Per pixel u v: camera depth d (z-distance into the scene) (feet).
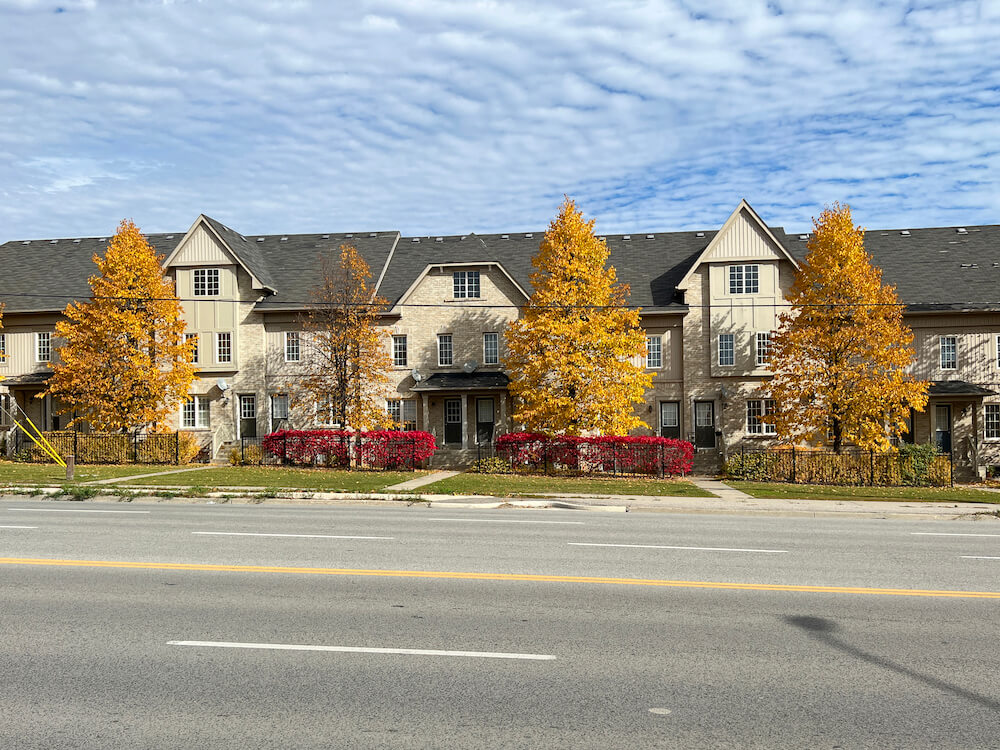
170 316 122.01
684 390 126.93
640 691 22.30
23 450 123.24
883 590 35.40
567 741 19.02
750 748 18.74
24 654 25.26
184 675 23.34
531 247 144.05
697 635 27.86
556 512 67.77
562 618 29.91
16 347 137.18
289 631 27.89
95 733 19.36
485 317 131.44
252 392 131.95
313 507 68.54
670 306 126.82
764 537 52.06
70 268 143.23
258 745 18.75
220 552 43.34
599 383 110.63
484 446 127.13
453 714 20.58
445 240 147.23
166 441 120.78
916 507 73.00
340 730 19.57
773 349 112.47
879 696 22.12
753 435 124.98
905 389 103.65
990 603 33.04
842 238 106.52
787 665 24.70
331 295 117.08
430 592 33.99
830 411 106.22
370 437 111.65
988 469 117.91
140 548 44.52
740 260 125.80
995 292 123.85
